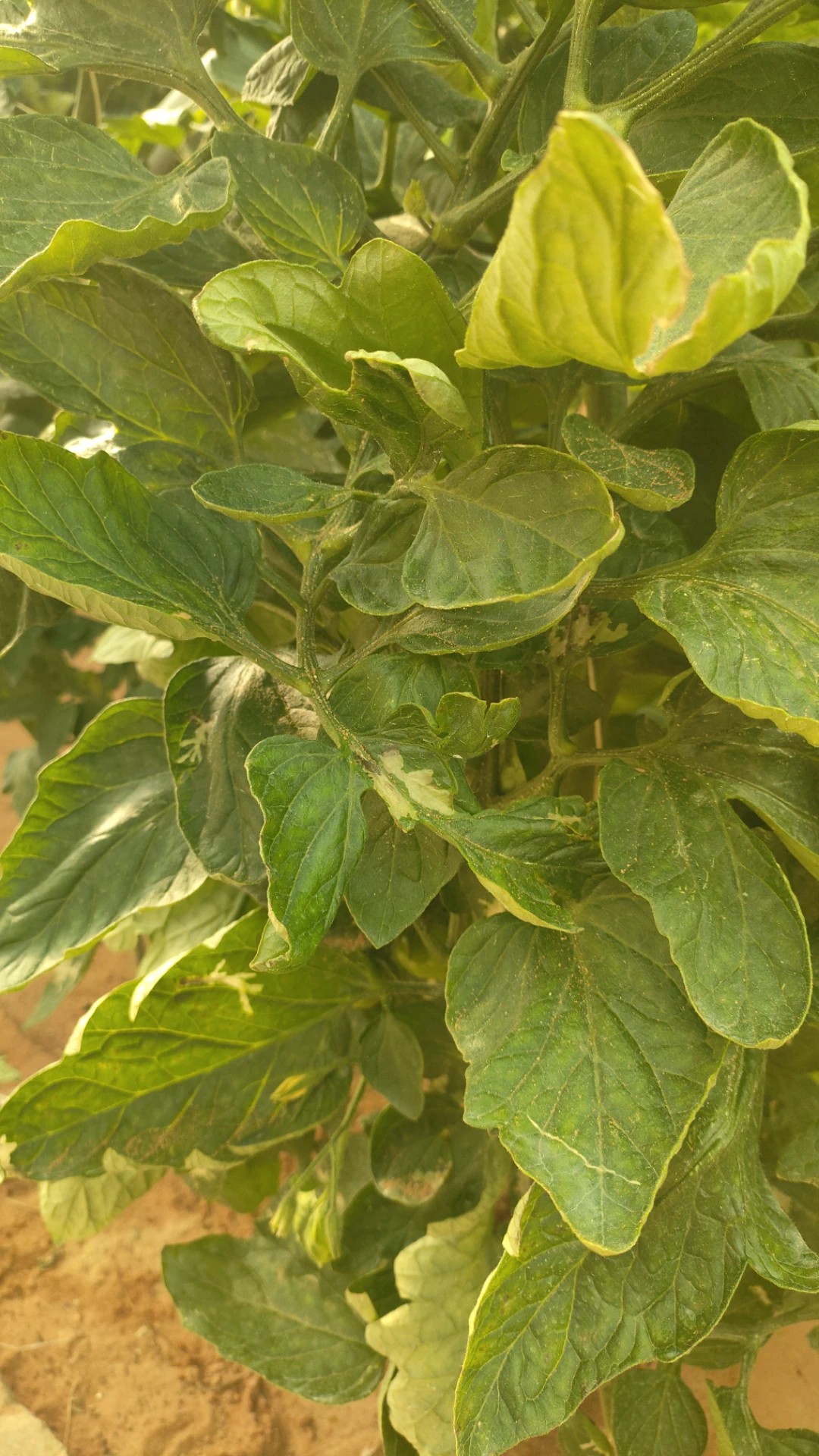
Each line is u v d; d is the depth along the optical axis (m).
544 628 0.42
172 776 0.52
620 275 0.32
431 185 0.60
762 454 0.43
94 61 0.48
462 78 0.61
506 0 0.62
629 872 0.42
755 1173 0.47
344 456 0.64
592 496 0.39
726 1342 0.53
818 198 0.48
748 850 0.43
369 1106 0.76
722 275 0.35
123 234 0.41
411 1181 0.57
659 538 0.49
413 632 0.44
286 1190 0.66
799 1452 0.50
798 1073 0.54
